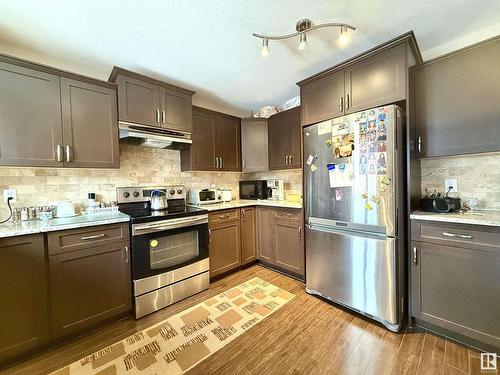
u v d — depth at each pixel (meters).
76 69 2.09
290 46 1.86
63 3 1.35
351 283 1.88
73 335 1.65
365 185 1.77
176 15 1.47
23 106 1.61
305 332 1.68
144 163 2.58
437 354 1.44
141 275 1.91
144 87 2.21
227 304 2.08
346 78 1.92
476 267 1.42
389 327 1.68
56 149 1.74
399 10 1.50
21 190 1.82
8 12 1.41
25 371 1.36
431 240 1.59
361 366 1.36
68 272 1.59
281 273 2.77
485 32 1.73
